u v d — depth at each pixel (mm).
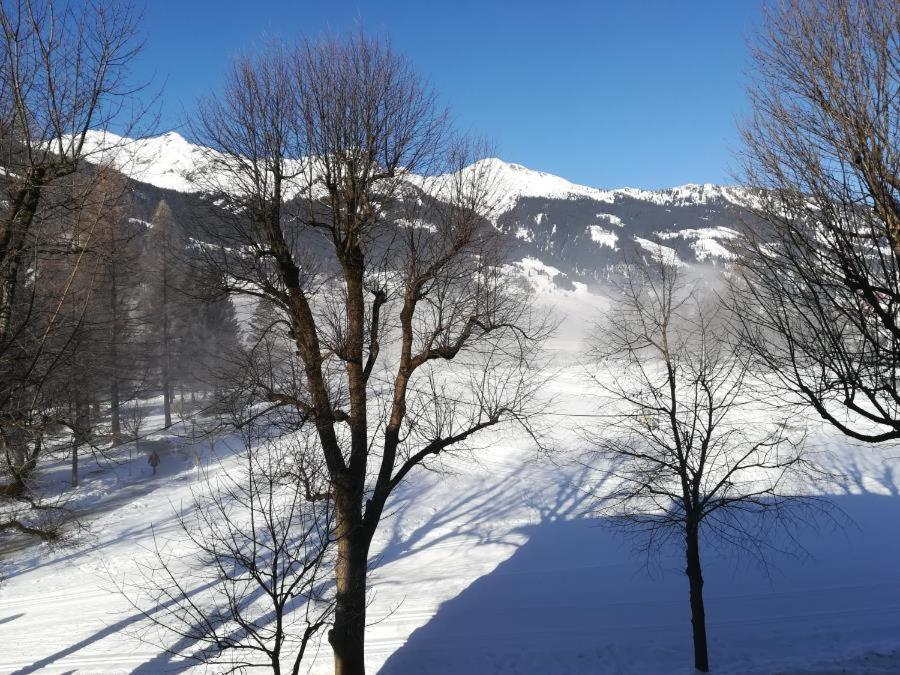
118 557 20891
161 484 27734
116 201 10594
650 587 17297
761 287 8461
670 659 13508
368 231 11047
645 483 13000
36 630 16359
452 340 11719
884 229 7289
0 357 10062
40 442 12633
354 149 10586
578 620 15508
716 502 12922
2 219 9797
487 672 13320
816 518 20859
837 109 7344
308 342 10859
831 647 13656
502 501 23828
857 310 7434
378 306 11672
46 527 17188
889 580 17000
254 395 11039
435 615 15953
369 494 23641
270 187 10750
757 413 21906
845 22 7352
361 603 10305
